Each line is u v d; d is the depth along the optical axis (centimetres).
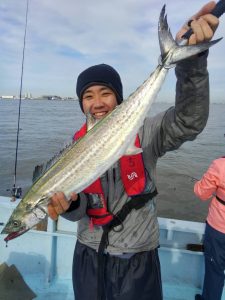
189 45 182
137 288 231
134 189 231
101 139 214
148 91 208
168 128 225
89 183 217
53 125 3228
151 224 241
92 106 244
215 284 343
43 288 392
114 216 232
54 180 222
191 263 399
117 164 235
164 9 197
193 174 1339
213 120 4728
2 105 8531
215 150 1955
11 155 1658
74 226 418
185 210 955
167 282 402
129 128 211
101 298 238
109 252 235
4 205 421
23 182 1208
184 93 207
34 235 418
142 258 235
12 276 374
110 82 242
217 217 336
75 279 256
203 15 182
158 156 243
